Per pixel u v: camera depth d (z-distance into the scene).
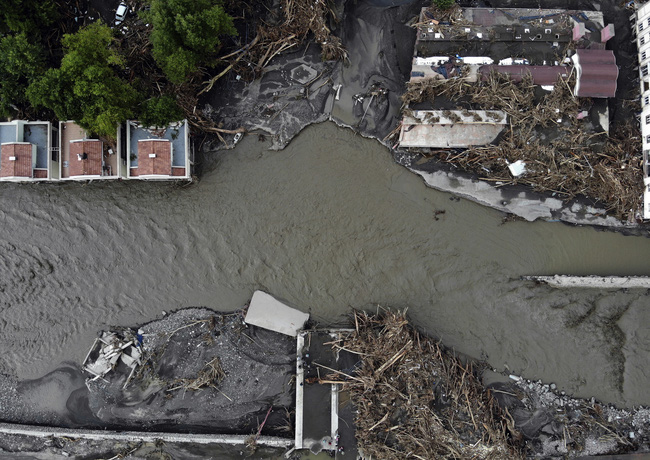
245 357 24.59
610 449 23.91
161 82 24.69
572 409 24.25
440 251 25.17
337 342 23.61
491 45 24.33
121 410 24.69
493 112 23.84
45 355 25.22
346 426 23.25
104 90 21.16
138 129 23.64
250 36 25.17
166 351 24.78
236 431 24.61
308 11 24.05
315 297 25.12
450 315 24.95
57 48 25.02
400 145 24.72
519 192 24.70
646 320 24.12
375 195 25.36
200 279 25.33
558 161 24.08
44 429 24.58
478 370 24.58
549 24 24.25
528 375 24.55
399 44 25.20
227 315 24.97
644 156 23.73
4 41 21.83
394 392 22.88
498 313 24.83
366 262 25.23
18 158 22.73
